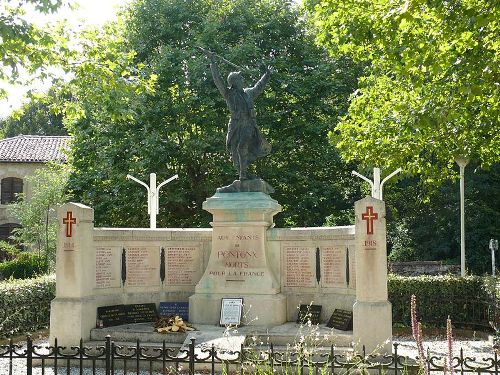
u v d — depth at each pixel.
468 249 32.78
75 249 10.82
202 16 26.23
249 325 11.53
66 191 27.12
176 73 24.45
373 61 13.91
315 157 26.45
